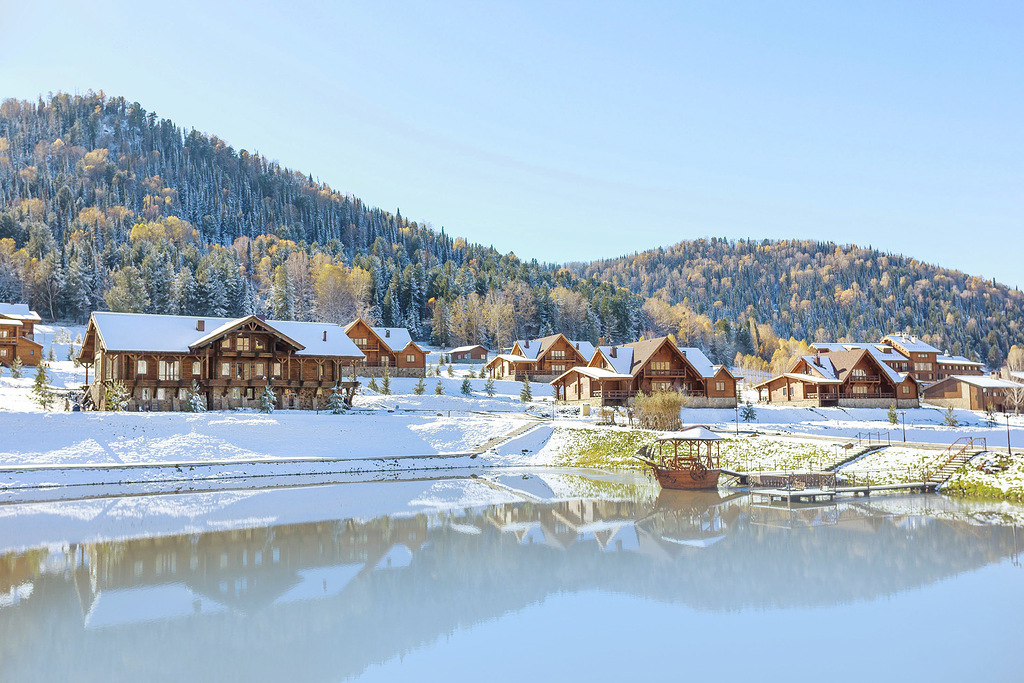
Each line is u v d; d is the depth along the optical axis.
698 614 20.52
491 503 39.53
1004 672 16.31
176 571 25.23
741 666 16.81
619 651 17.83
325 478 49.12
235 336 66.38
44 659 17.33
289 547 28.91
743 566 25.61
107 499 40.31
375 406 74.19
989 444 51.62
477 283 193.50
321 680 15.99
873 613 20.41
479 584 23.64
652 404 62.12
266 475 49.59
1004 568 24.92
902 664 16.83
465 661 17.20
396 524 33.53
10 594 22.48
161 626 19.69
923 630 19.00
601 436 59.84
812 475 42.38
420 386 88.88
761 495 41.81
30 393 68.06
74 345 108.00
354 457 55.00
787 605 21.22
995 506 37.50
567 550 28.25
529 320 174.38
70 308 145.75
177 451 51.34
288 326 73.94
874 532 31.08
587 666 16.89
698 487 43.91
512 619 20.22
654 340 84.25
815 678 16.09
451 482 48.12
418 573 24.98
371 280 180.88
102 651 17.84
